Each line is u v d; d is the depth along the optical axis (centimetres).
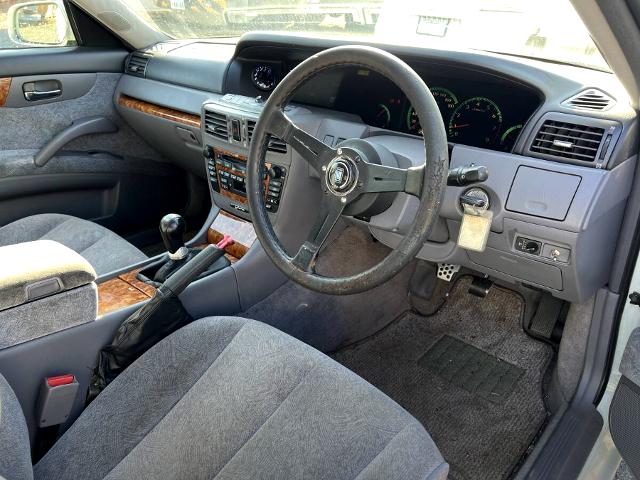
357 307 199
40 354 114
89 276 118
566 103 131
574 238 126
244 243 169
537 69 138
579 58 150
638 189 132
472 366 193
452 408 178
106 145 241
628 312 149
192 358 120
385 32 190
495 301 211
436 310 217
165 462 105
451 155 142
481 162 135
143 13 236
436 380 189
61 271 113
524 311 206
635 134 123
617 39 98
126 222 257
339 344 202
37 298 111
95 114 234
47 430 118
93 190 243
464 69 148
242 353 117
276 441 102
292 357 115
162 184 265
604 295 152
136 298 140
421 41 157
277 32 175
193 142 209
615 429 125
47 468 108
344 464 96
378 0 215
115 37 232
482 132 156
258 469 99
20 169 217
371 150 114
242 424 106
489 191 134
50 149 221
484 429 170
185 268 131
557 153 129
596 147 124
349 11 229
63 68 221
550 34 152
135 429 112
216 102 173
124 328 125
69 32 227
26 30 215
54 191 230
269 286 168
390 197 120
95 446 111
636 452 118
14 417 95
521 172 130
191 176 269
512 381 187
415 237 101
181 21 261
